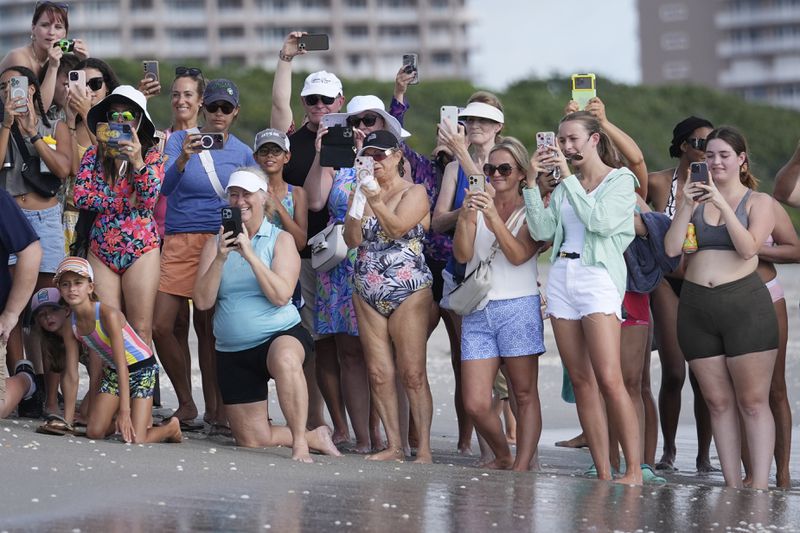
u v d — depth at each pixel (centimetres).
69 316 2572
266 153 2705
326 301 2753
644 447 2653
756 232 2422
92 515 1759
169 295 2767
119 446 2366
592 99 2802
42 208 2784
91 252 2614
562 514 1961
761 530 1934
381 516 1861
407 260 2575
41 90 2922
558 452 3008
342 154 2672
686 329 2489
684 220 2411
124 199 2592
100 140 2533
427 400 2594
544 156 2386
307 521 1798
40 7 2998
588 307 2370
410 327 2575
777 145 16788
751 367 2427
